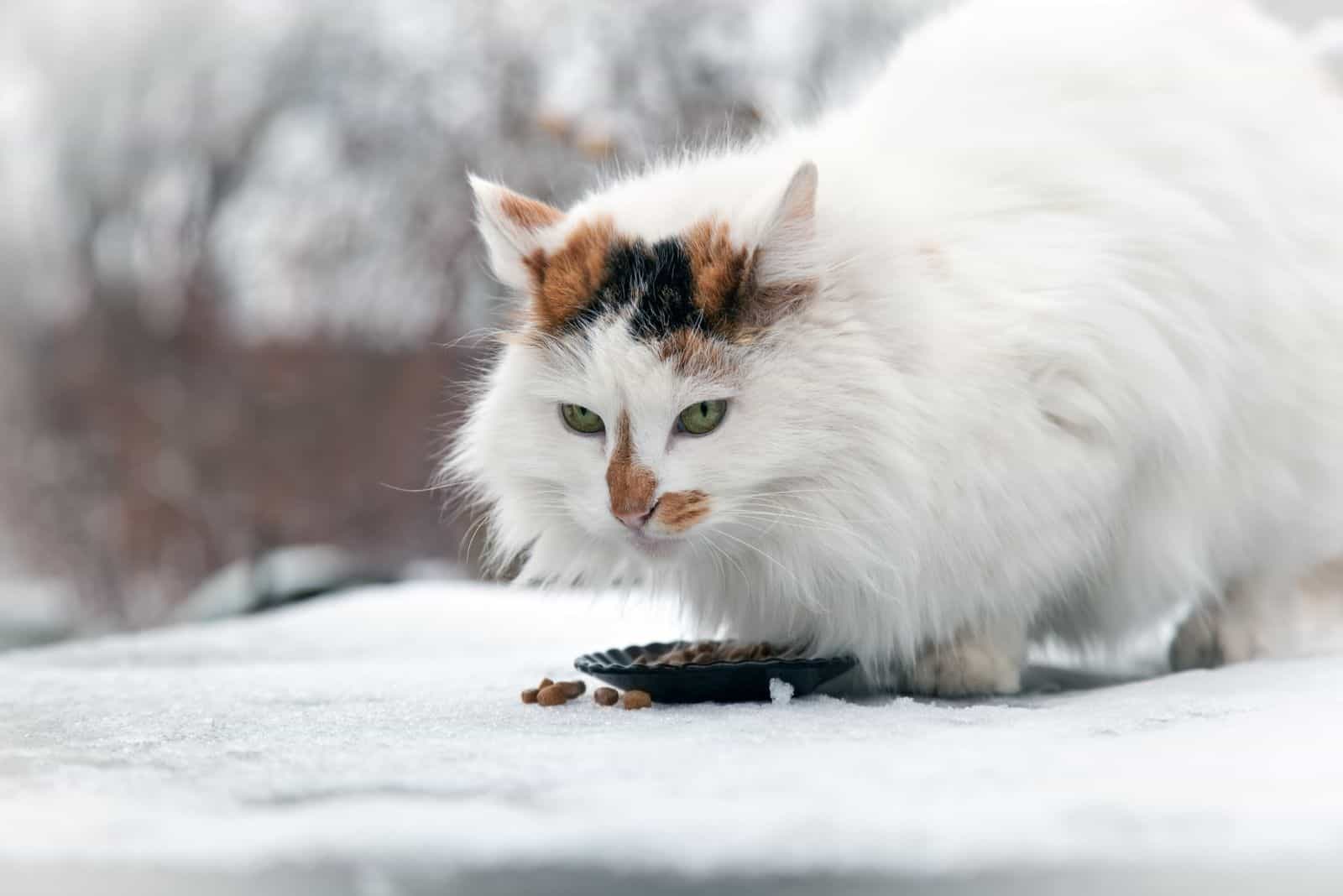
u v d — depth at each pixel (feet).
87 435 10.34
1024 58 4.17
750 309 3.70
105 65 10.86
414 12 9.28
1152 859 2.91
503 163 7.83
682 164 4.08
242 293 10.15
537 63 8.04
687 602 4.02
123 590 9.76
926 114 4.10
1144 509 4.01
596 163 5.99
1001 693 3.94
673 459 3.69
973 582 3.85
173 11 10.61
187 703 3.95
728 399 3.69
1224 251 4.03
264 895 2.94
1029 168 4.01
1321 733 3.37
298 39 10.11
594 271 3.76
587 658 4.00
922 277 3.82
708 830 2.99
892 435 3.72
